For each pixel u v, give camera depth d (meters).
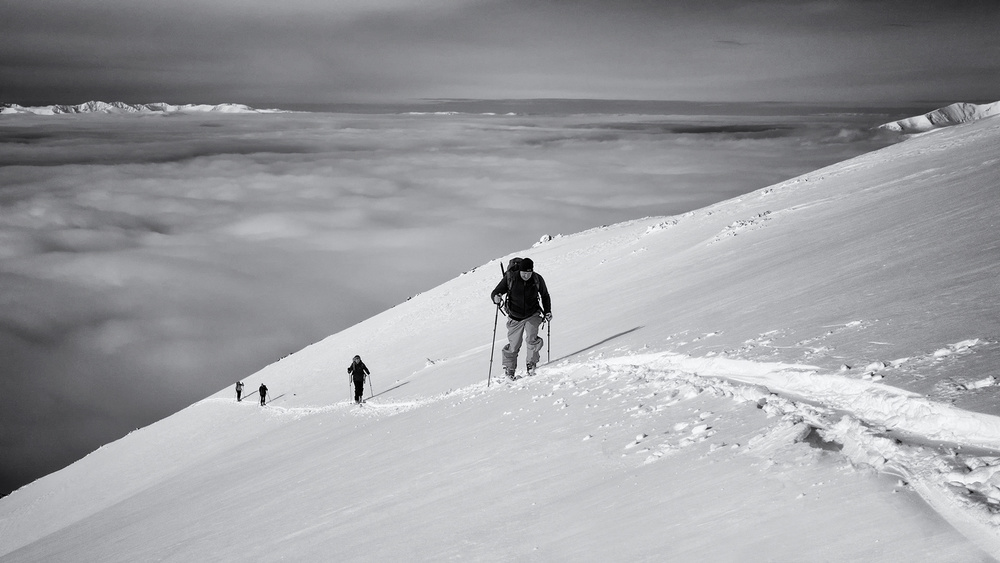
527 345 11.34
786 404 4.34
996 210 9.38
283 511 6.72
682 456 4.05
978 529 2.28
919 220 11.02
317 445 12.04
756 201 28.08
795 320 6.95
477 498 4.64
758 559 2.53
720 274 14.26
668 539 2.97
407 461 6.82
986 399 3.32
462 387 13.21
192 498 10.92
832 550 2.44
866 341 5.24
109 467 36.00
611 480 4.07
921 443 3.22
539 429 6.14
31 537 28.05
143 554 7.29
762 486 3.20
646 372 7.20
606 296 19.42
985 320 4.76
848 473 3.05
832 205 18.80
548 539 3.47
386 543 4.30
